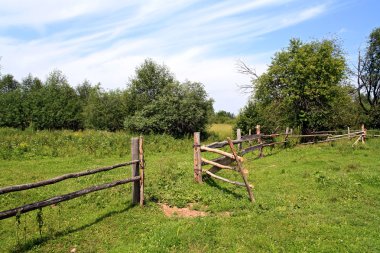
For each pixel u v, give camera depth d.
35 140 19.34
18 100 45.59
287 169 12.88
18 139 19.20
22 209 5.79
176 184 9.80
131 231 6.68
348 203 8.29
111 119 43.47
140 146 8.12
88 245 6.16
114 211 7.70
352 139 22.67
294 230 6.41
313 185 10.05
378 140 22.78
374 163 14.11
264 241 5.93
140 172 8.12
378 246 5.71
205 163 10.52
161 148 20.39
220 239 6.06
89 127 45.09
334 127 29.08
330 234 6.18
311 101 25.88
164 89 35.84
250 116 27.36
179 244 5.92
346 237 6.05
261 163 14.82
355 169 12.56
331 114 26.56
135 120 34.75
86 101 58.06
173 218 7.34
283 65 25.78
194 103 35.03
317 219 7.02
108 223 7.07
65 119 47.16
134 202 8.12
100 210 7.94
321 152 17.75
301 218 7.04
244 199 8.48
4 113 44.44
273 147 20.00
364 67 38.19
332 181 10.18
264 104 27.53
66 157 16.33
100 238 6.42
